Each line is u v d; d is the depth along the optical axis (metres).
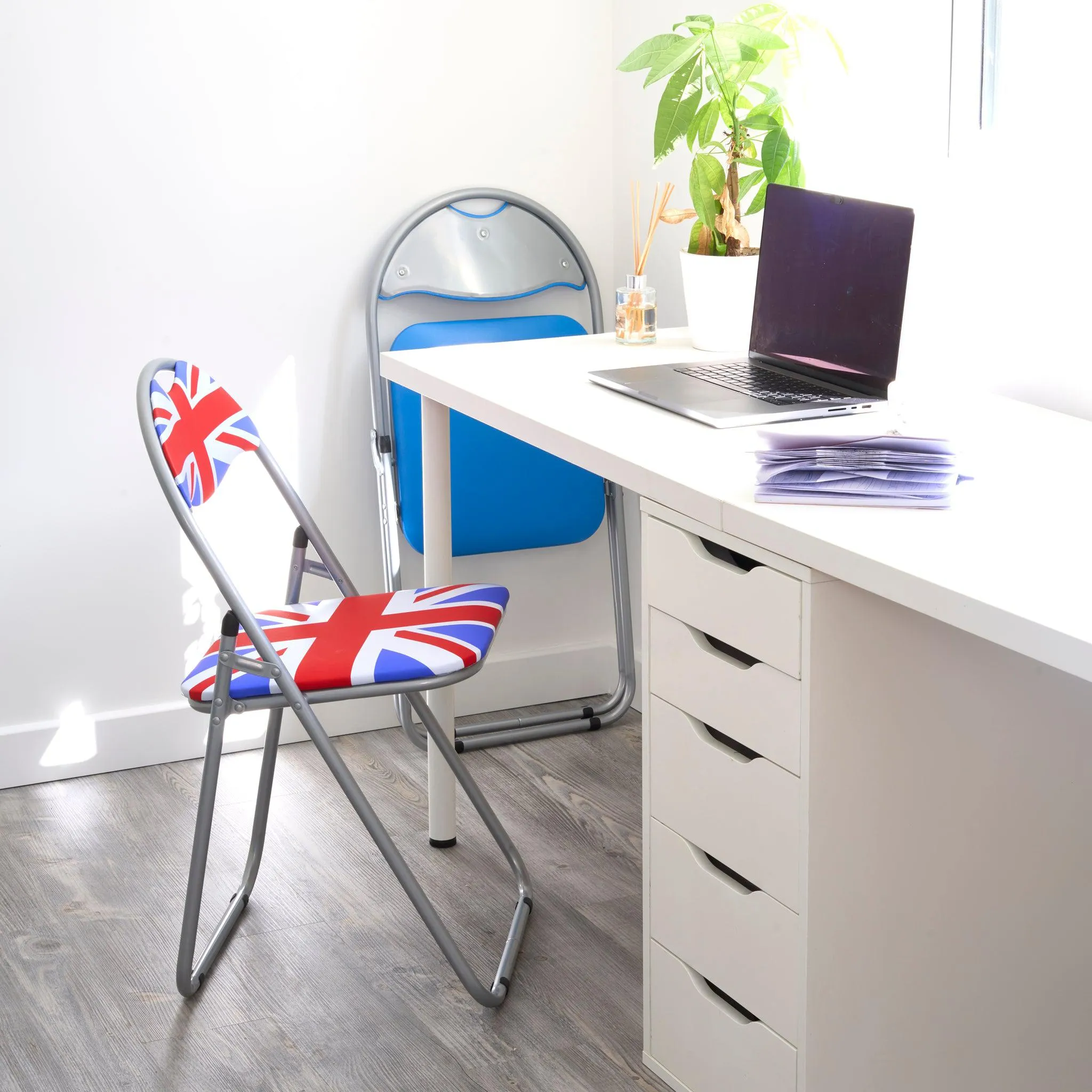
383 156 2.61
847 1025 1.43
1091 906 1.55
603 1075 1.72
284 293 2.59
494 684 2.89
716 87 2.29
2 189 2.36
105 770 2.63
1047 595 1.10
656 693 1.59
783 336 2.02
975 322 1.99
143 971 1.96
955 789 1.43
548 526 2.73
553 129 2.74
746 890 1.50
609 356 2.19
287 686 1.73
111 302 2.47
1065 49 1.80
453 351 2.26
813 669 1.31
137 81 2.41
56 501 2.51
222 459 1.93
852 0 2.13
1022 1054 1.56
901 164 2.08
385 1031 1.82
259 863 2.14
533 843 2.33
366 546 2.75
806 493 1.38
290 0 2.47
